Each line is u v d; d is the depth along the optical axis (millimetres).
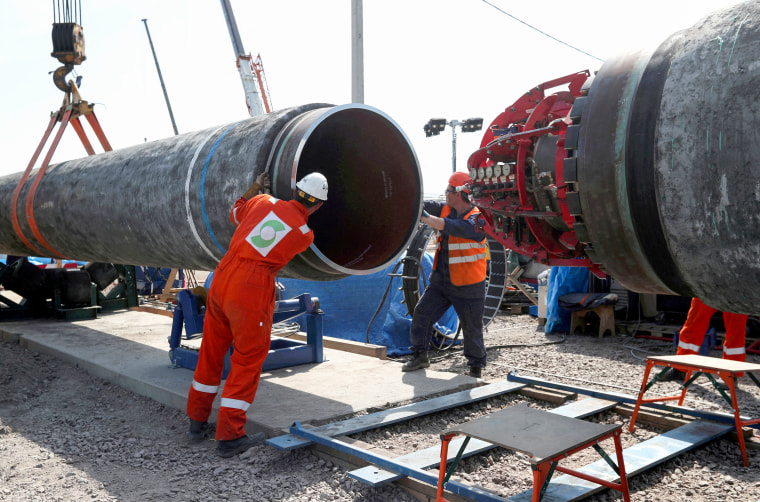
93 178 5180
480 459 3504
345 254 4176
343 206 4352
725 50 1667
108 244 5184
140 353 6090
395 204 4023
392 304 7477
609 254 2094
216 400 4465
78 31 6605
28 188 6270
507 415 2680
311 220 4465
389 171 4074
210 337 3781
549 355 6875
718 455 3602
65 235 5668
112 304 9289
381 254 3949
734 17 1716
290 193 3535
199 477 3350
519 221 4328
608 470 3139
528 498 2764
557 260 4137
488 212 4730
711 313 4801
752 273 1639
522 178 4012
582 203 2080
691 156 1688
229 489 3174
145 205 4469
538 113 4273
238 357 3588
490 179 4305
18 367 5637
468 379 5137
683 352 4898
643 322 8164
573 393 4660
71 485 3258
